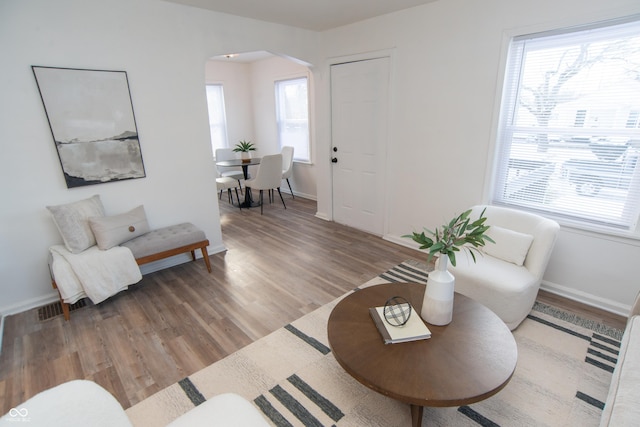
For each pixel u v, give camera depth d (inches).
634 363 53.2
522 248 89.3
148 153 116.0
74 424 36.6
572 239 97.8
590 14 84.4
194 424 45.0
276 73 229.5
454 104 116.4
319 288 110.0
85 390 39.3
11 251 96.3
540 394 66.1
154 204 121.0
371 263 128.3
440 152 124.2
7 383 72.1
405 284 80.7
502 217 99.6
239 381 71.1
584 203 96.4
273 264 129.0
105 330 89.5
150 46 109.6
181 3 112.6
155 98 113.9
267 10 121.8
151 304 101.8
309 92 210.7
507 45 100.2
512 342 59.2
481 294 85.4
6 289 97.2
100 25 99.3
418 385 50.0
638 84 82.4
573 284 100.3
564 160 97.7
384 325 62.8
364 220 163.5
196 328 89.7
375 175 151.7
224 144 254.1
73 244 95.3
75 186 102.9
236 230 169.6
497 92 104.9
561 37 91.7
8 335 88.0
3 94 88.4
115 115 106.4
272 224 178.4
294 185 243.9
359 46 142.3
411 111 130.2
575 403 63.9
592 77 88.7
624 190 88.9
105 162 107.3
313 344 82.4
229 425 44.8
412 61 125.4
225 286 112.3
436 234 65.4
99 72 101.2
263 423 45.6
